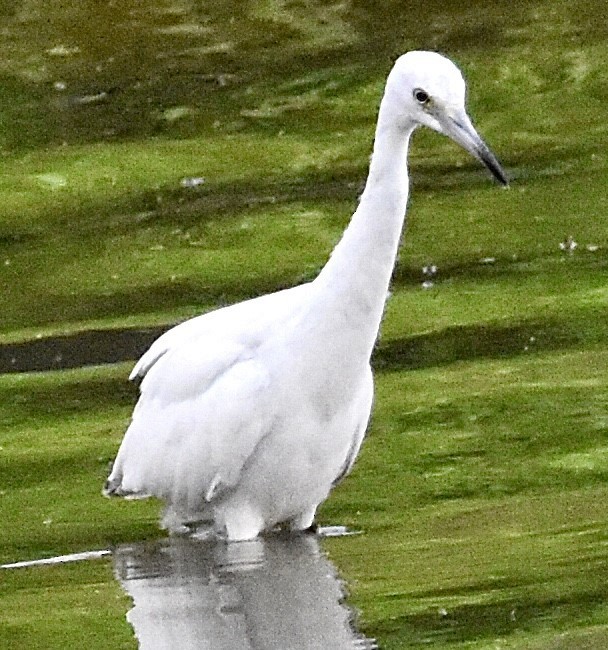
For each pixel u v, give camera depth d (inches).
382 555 450.6
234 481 460.1
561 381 617.3
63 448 566.3
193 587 430.6
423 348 667.4
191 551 464.8
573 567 431.2
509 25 1123.3
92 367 665.0
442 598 413.1
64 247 840.3
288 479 457.7
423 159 952.3
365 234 438.0
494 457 538.6
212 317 472.7
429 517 485.1
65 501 517.3
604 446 546.0
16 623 413.1
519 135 987.9
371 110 1015.6
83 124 1010.1
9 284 791.1
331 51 1087.6
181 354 469.1
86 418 599.8
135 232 855.7
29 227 868.6
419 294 744.3
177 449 466.6
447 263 791.1
